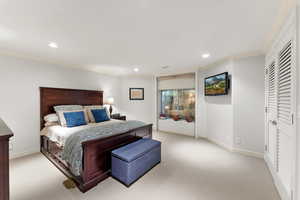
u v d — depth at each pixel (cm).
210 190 184
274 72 207
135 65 366
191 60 322
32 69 299
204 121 409
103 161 207
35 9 135
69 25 167
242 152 294
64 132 244
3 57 264
